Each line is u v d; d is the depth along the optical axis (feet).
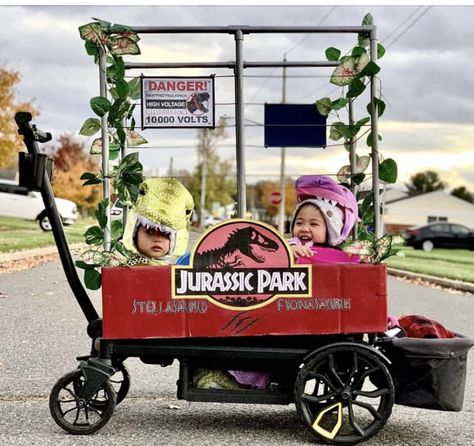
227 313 15.26
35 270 54.70
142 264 15.97
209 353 15.38
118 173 16.39
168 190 16.47
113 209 18.01
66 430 15.74
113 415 17.34
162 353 15.43
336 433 15.31
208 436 15.79
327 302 15.31
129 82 18.90
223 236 15.29
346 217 16.58
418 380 15.39
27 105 100.99
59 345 25.72
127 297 15.23
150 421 16.92
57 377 21.03
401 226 255.70
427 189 452.35
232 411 17.99
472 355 25.36
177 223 16.24
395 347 15.46
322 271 15.31
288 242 15.51
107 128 17.20
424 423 17.29
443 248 132.36
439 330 17.01
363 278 15.34
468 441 15.84
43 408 17.85
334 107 19.62
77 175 156.35
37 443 15.10
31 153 15.92
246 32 18.06
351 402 15.33
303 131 19.80
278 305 15.30
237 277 15.29
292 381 15.78
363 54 17.58
